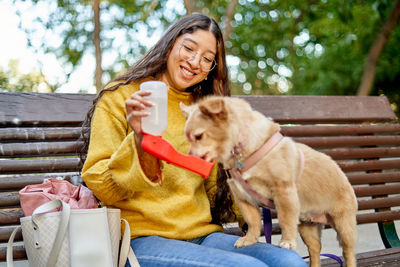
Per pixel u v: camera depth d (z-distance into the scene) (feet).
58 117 9.44
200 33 8.54
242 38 52.42
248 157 7.87
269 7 51.70
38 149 9.11
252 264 6.48
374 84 40.09
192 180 8.23
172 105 8.92
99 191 7.29
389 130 12.89
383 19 35.22
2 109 9.00
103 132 7.75
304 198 9.21
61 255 6.52
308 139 11.69
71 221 6.61
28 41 43.62
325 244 15.31
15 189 8.90
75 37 45.68
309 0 47.39
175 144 8.43
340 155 12.06
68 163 9.40
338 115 12.34
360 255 10.50
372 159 12.67
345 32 41.11
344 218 9.70
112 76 48.29
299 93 47.47
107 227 6.81
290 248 7.61
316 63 43.29
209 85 9.59
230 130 7.74
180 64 8.55
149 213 7.71
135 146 6.70
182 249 7.12
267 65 55.36
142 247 7.46
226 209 9.14
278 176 7.84
